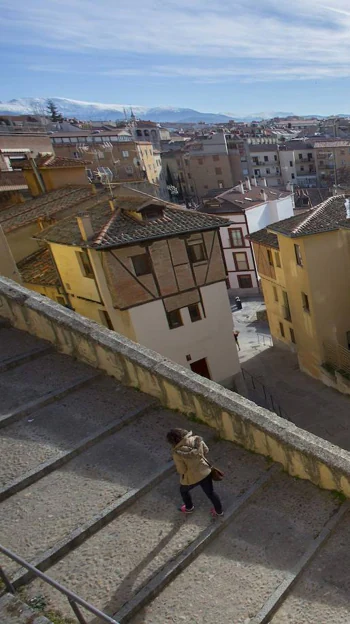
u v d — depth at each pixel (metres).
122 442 6.89
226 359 20.66
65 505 5.86
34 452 6.61
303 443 6.32
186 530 5.62
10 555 3.96
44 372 8.22
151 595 4.90
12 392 7.76
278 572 5.18
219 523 5.71
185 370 7.55
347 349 23.33
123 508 5.90
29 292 9.24
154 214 18.59
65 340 8.57
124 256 17.47
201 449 5.62
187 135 131.75
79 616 3.69
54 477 6.32
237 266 45.88
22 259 24.05
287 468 6.55
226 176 88.31
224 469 6.62
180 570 5.22
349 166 81.88
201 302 19.44
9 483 6.09
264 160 87.69
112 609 4.69
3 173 31.20
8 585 4.52
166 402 7.60
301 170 87.44
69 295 20.48
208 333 19.91
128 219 18.36
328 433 19.05
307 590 5.08
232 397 7.08
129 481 6.21
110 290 17.80
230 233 44.91
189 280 18.98
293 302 24.75
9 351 8.66
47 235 20.03
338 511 5.89
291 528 5.74
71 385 7.81
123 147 73.94
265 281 29.14
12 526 5.62
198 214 19.27
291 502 6.12
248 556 5.40
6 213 27.33
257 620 4.64
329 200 24.20
